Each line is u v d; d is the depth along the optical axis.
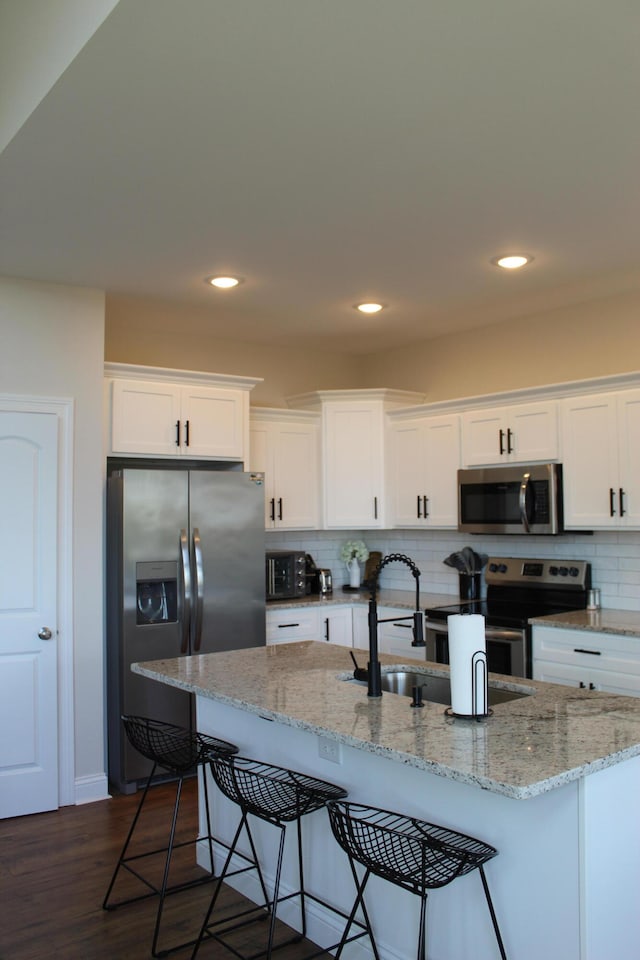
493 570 5.20
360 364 6.45
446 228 3.46
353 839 2.19
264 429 5.46
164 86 2.26
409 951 2.47
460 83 2.27
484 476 4.92
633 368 4.56
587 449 4.40
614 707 2.60
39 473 4.13
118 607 4.33
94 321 4.33
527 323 5.13
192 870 3.41
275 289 4.39
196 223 3.37
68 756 4.17
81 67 2.16
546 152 2.72
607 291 4.54
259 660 3.49
